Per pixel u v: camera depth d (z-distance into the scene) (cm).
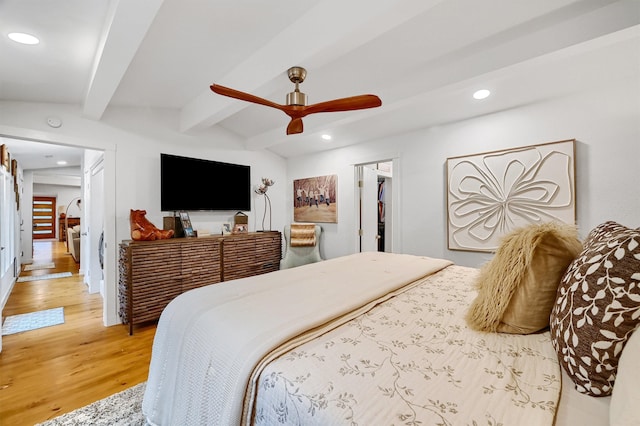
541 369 87
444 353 96
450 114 298
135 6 142
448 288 171
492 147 289
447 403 71
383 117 317
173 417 118
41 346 254
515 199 271
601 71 216
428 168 335
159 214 353
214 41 207
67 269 577
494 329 113
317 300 141
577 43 167
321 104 188
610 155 228
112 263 312
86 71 224
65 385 196
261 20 187
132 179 331
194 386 109
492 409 69
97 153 377
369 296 146
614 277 75
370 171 446
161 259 302
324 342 103
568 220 244
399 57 218
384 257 257
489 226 287
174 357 128
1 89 238
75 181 879
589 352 75
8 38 175
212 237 353
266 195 475
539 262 107
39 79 229
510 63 192
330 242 445
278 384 82
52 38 178
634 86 220
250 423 86
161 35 197
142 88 283
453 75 220
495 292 114
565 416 67
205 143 396
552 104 255
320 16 173
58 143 285
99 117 297
